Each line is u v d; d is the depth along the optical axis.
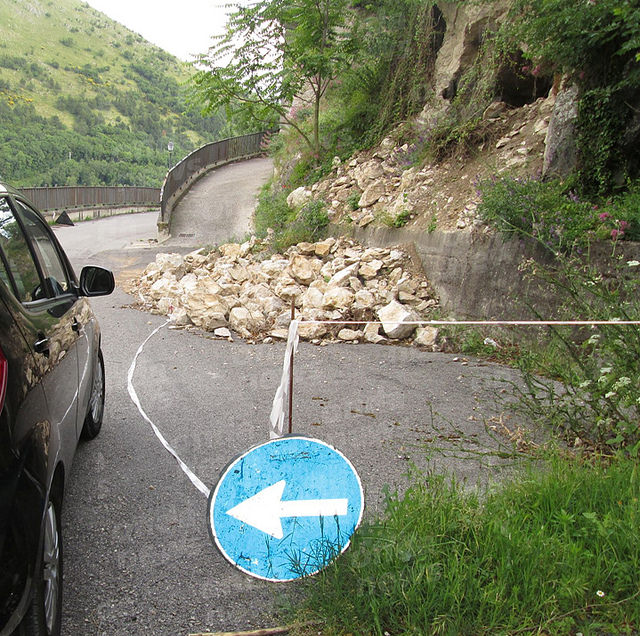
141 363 7.36
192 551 3.35
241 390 6.36
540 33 7.80
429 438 4.99
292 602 2.83
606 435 4.44
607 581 2.74
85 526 3.60
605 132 7.48
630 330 4.52
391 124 14.66
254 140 37.28
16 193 3.62
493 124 11.16
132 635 2.66
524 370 5.22
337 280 9.68
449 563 2.73
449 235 9.26
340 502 3.01
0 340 2.26
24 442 2.26
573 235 6.80
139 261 16.47
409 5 14.78
